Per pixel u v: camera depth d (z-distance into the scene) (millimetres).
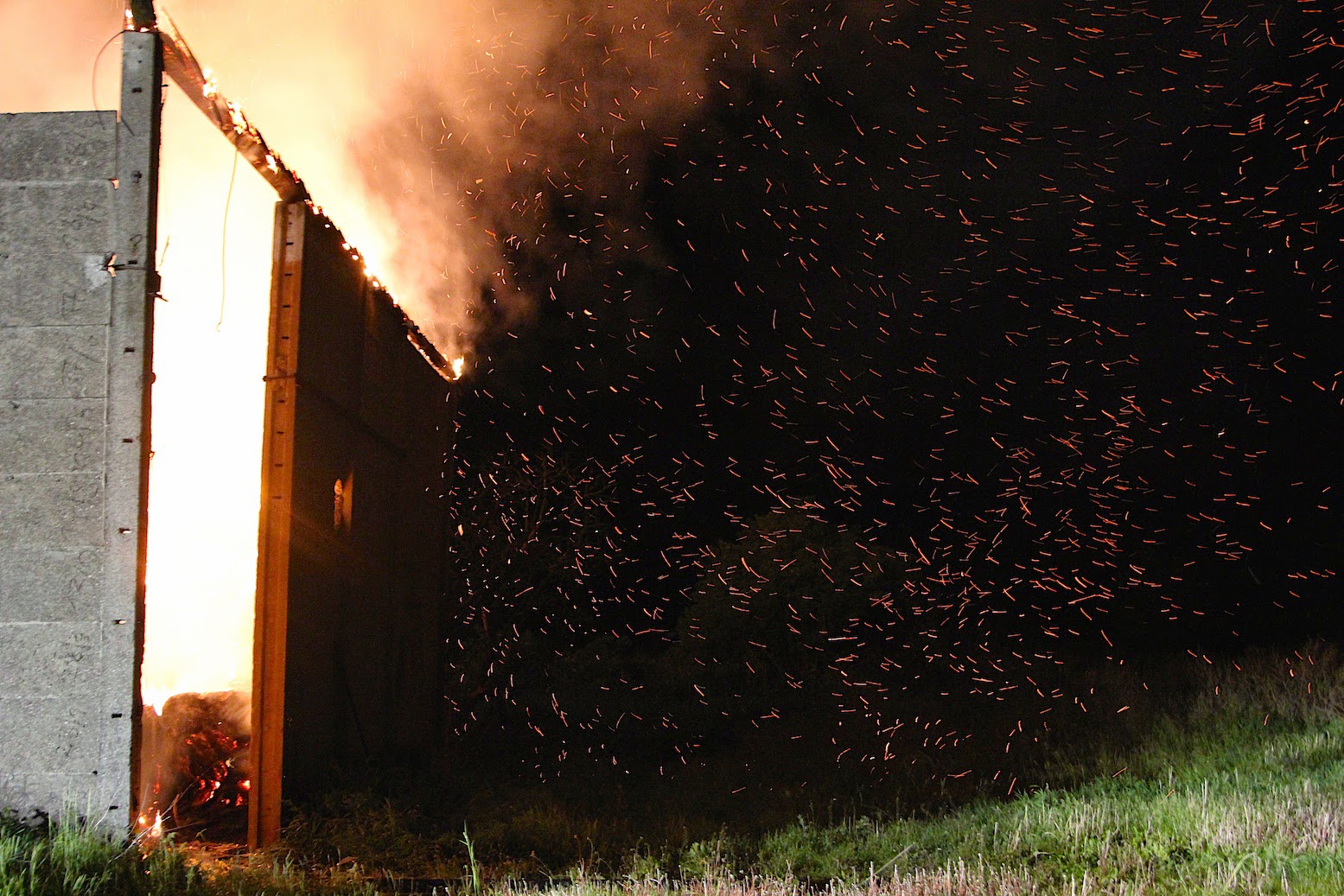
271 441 7043
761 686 15047
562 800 9672
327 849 6680
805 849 7301
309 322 7418
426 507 10867
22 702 5617
